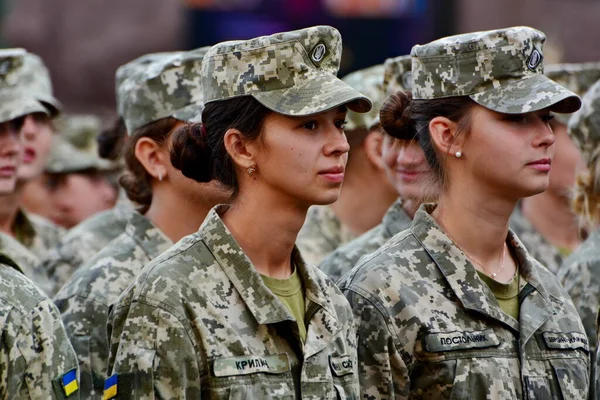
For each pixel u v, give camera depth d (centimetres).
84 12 3812
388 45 3447
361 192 1269
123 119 1240
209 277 821
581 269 1111
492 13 3644
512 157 896
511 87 904
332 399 829
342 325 863
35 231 1516
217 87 838
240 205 842
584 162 1195
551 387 909
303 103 814
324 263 1153
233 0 3588
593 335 1090
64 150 1831
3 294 896
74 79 3828
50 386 900
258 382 804
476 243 927
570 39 3822
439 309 900
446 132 923
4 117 1194
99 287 1084
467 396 880
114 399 802
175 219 1117
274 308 820
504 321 907
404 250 924
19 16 3834
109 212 1348
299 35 830
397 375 893
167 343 797
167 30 3725
